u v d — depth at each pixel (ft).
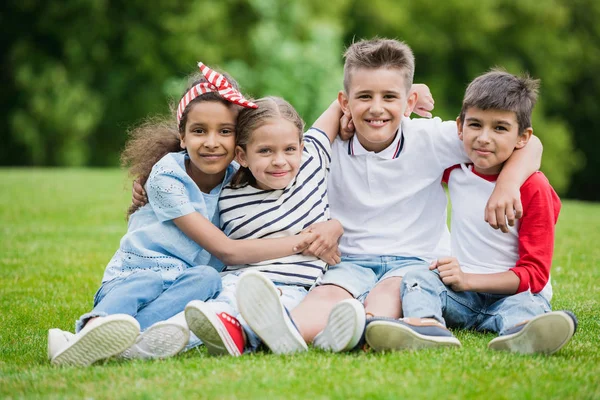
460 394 8.36
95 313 10.58
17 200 29.76
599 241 22.26
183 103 12.50
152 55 70.79
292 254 12.39
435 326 10.57
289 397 8.27
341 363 9.62
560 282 16.67
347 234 13.57
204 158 12.36
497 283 11.96
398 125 13.19
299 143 12.50
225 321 10.37
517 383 8.75
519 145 12.69
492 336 11.87
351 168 13.65
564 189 80.33
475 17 79.05
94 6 67.67
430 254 13.46
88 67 69.72
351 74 13.05
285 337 10.29
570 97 85.46
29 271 17.53
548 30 81.66
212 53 70.79
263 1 71.20
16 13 69.51
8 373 9.72
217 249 12.10
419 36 77.87
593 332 12.07
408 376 8.95
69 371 9.58
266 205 12.60
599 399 8.32
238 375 9.09
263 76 67.26
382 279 12.64
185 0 72.84
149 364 9.90
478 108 12.42
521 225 12.44
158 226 12.28
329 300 11.71
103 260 19.10
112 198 31.19
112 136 72.69
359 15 78.79
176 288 11.31
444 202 13.75
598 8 84.23
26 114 68.03
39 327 12.92
